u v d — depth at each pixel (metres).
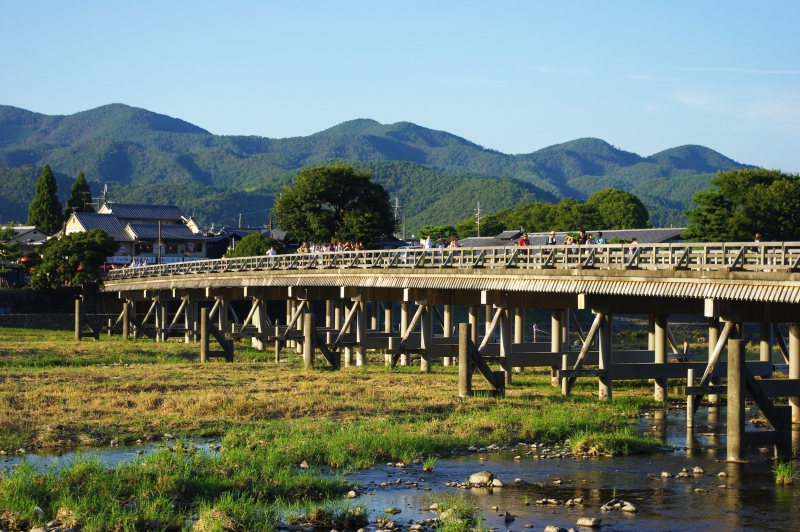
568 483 23.67
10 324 84.06
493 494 22.53
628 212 145.12
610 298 37.84
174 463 23.77
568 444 29.03
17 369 47.09
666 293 32.34
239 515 19.56
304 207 99.94
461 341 36.81
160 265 83.00
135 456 25.67
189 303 75.88
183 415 32.22
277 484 22.66
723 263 30.50
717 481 23.91
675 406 38.38
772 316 31.42
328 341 55.75
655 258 33.50
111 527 18.81
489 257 43.22
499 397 36.75
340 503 21.41
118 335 79.62
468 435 29.47
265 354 62.31
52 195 146.25
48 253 94.31
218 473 23.08
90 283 94.00
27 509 19.52
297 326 74.69
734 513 20.81
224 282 69.12
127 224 127.75
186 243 128.00
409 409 33.66
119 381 40.53
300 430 29.31
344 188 101.88
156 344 68.44
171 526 19.09
